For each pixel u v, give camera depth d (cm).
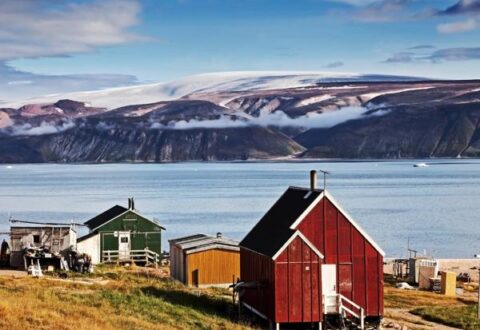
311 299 5303
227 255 7362
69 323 4150
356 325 5450
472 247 14475
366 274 5559
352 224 5559
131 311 5012
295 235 5284
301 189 6003
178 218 19538
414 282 9375
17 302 4544
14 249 8125
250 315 5703
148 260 9362
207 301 6109
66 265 7788
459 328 5997
